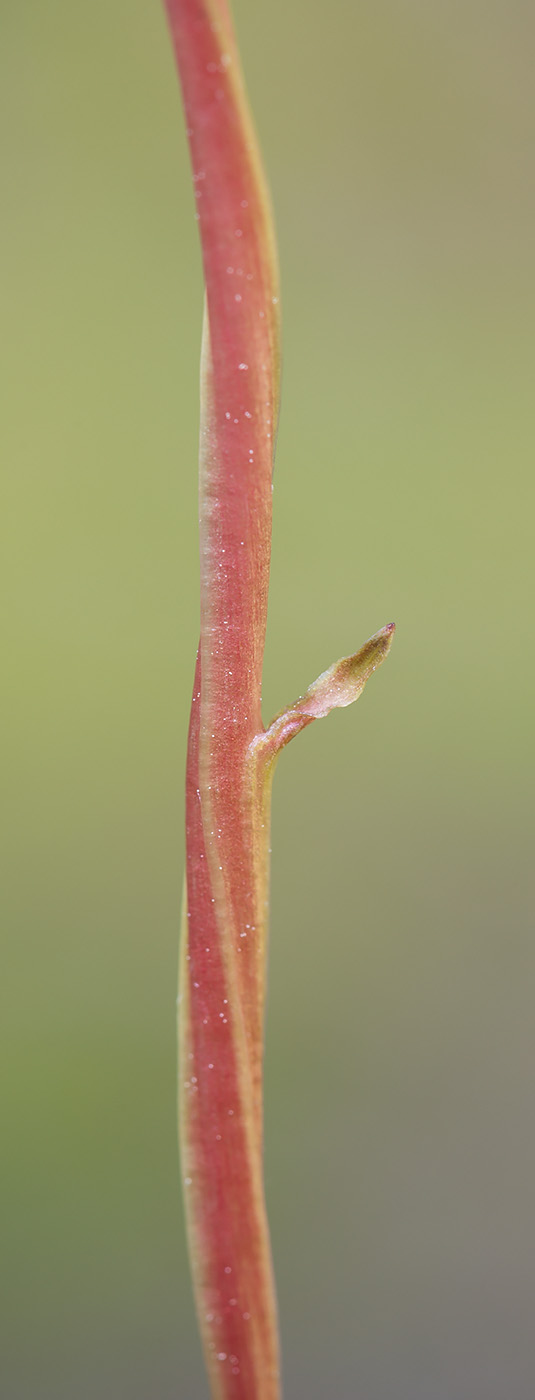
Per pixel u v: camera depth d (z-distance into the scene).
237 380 0.10
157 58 0.61
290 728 0.10
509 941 0.54
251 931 0.10
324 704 0.10
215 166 0.10
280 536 0.59
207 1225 0.10
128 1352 0.42
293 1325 0.45
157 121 0.62
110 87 0.61
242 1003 0.10
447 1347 0.44
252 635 0.10
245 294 0.10
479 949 0.54
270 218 0.10
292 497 0.60
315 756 0.56
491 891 0.55
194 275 0.62
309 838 0.55
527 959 0.54
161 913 0.53
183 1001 0.10
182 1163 0.10
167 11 0.10
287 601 0.58
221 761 0.10
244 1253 0.10
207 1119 0.10
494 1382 0.42
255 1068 0.10
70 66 0.61
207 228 0.10
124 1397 0.41
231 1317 0.10
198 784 0.10
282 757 0.56
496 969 0.53
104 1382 0.41
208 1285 0.10
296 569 0.59
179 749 0.55
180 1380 0.41
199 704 0.10
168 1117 0.47
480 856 0.56
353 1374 0.42
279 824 0.55
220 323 0.10
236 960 0.10
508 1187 0.48
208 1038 0.10
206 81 0.10
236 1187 0.10
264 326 0.10
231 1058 0.10
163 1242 0.45
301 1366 0.43
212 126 0.10
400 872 0.55
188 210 0.62
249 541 0.10
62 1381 0.41
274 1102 0.50
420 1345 0.44
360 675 0.10
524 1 0.63
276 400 0.10
